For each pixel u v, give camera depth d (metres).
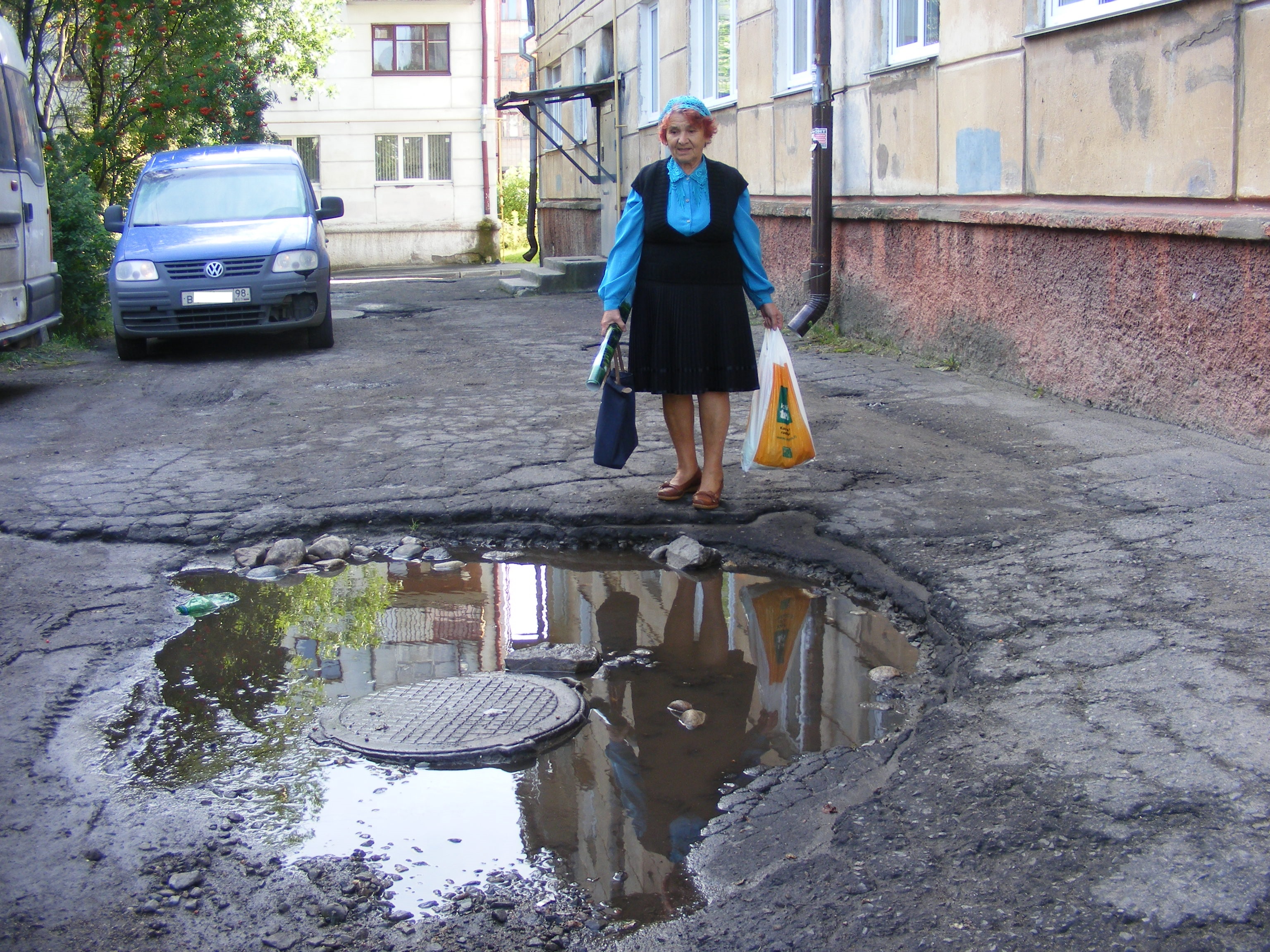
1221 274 5.60
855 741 3.03
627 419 5.03
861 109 9.69
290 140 31.72
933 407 6.90
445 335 11.89
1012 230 7.39
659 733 3.15
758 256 4.89
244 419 7.40
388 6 31.36
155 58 16.14
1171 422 6.07
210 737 3.12
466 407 7.54
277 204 11.35
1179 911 2.09
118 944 2.18
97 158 15.44
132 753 3.03
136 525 4.99
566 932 2.20
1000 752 2.73
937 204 8.46
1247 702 2.87
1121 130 6.37
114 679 3.51
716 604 4.15
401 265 32.44
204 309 10.30
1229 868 2.20
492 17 32.31
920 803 2.53
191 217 11.23
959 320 8.19
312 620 4.06
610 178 18.48
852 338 9.97
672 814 2.69
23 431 7.18
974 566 4.07
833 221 10.15
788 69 11.33
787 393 4.89
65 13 15.58
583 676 3.58
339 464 5.98
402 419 7.17
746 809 2.67
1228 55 5.52
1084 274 6.68
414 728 3.15
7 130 9.17
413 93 32.00
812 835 2.52
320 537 4.95
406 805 2.75
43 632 3.87
